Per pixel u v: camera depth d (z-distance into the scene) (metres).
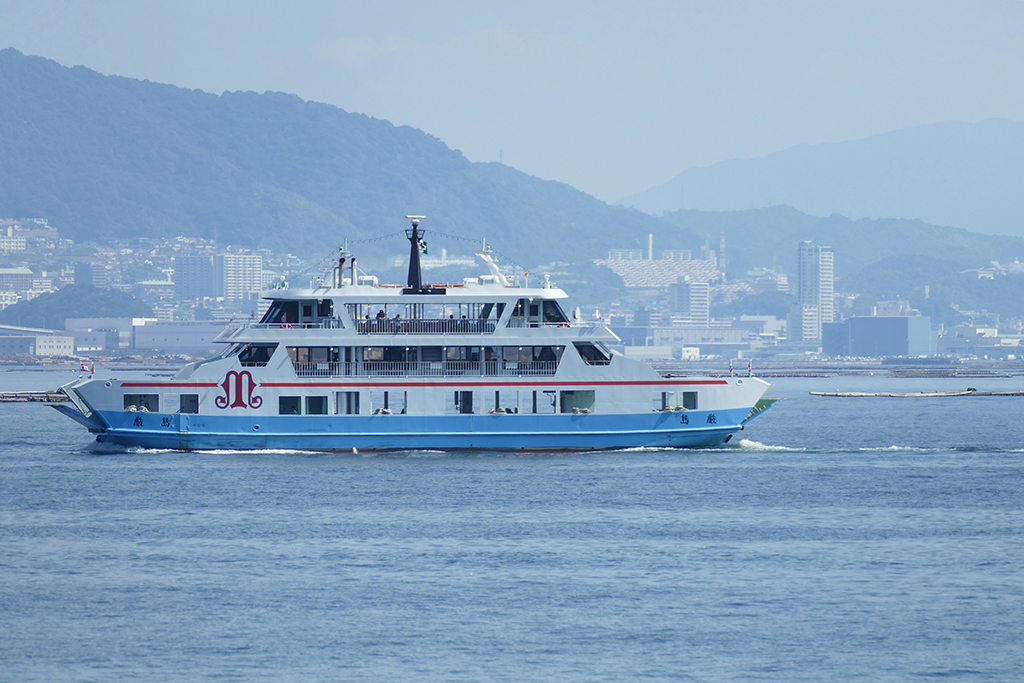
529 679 131.25
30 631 147.88
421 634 146.62
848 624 150.75
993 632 147.88
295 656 138.50
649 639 144.88
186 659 137.50
